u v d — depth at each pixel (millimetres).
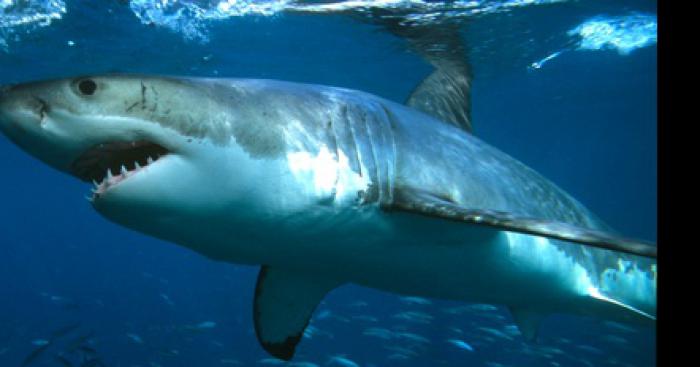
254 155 2695
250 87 2898
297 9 11734
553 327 19172
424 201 3016
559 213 4367
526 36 13984
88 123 2357
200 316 23797
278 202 2791
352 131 3111
